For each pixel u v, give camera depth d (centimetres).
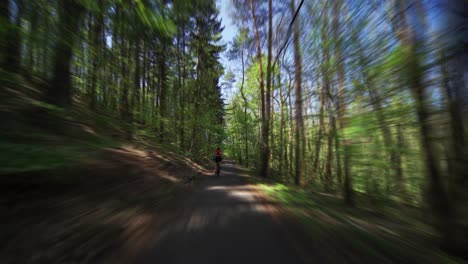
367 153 746
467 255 346
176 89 1695
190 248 309
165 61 1377
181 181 1007
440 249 375
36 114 458
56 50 451
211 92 2739
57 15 396
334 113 806
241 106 2500
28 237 257
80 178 444
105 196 470
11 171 279
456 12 339
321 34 852
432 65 404
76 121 616
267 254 300
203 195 733
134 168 744
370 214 660
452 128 383
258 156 1806
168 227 391
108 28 504
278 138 1695
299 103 1255
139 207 492
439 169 414
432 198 430
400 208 771
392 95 550
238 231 389
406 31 461
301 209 589
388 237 391
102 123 815
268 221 458
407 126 559
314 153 1496
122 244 304
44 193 357
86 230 319
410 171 720
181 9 525
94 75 662
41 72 533
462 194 371
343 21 721
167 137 1703
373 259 295
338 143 809
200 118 2067
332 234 387
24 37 379
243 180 1249
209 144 2748
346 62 717
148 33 570
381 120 611
